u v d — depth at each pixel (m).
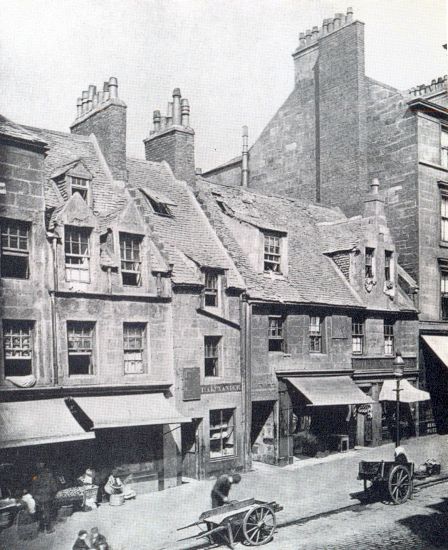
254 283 23.39
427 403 30.28
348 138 31.50
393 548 14.27
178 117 25.56
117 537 14.93
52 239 17.77
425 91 34.06
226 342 21.83
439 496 18.97
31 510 15.30
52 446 17.41
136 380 19.45
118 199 21.58
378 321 28.08
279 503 17.95
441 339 30.98
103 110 22.88
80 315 18.31
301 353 24.41
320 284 26.30
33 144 17.52
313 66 33.78
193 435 20.92
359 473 18.20
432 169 31.14
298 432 24.58
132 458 19.05
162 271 20.06
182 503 17.89
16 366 17.52
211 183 27.75
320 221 30.45
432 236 31.03
